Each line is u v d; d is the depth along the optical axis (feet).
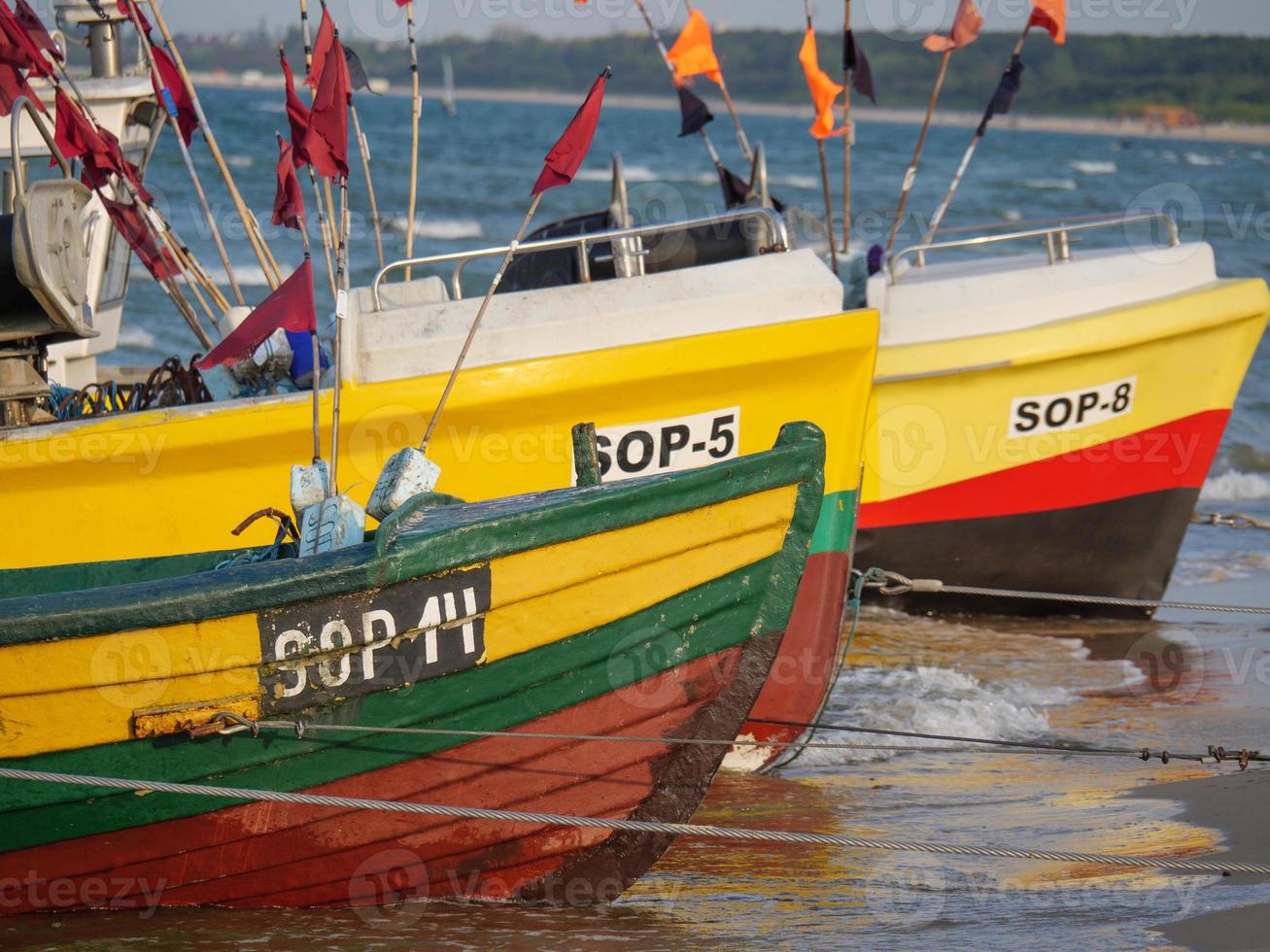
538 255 93.86
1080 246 253.85
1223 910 50.08
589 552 47.73
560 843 50.42
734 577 49.52
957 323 89.04
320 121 55.88
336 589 45.88
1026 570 94.99
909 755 70.64
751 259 69.21
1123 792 64.28
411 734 48.24
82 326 59.72
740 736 68.39
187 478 65.67
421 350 65.98
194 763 47.65
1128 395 91.61
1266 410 162.30
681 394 67.05
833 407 68.59
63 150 73.26
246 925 49.34
